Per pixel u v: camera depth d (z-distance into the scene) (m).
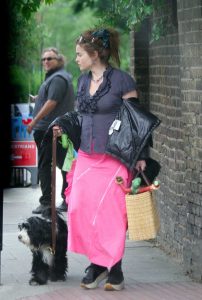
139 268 9.93
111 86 8.67
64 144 8.77
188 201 9.43
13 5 12.68
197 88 9.12
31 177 16.84
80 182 8.62
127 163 8.53
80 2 17.20
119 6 11.27
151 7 10.70
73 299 8.46
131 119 8.59
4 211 14.17
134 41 12.17
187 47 9.35
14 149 16.78
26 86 18.28
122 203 8.57
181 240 10.17
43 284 9.09
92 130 8.66
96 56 8.70
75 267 10.00
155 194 11.55
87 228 8.59
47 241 8.86
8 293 8.80
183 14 9.45
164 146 11.08
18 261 10.35
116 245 8.53
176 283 9.12
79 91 8.84
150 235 8.46
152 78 11.87
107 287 8.73
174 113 10.47
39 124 13.78
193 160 9.27
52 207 8.84
